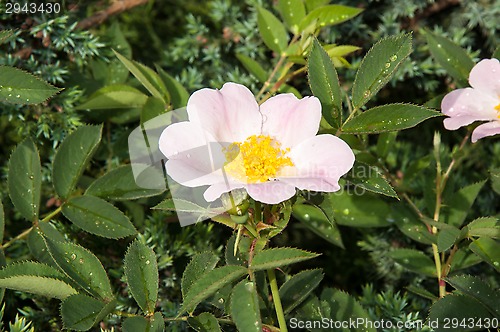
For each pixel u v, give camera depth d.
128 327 0.29
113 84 0.35
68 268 0.29
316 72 0.31
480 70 0.32
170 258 0.34
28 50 0.36
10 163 0.32
